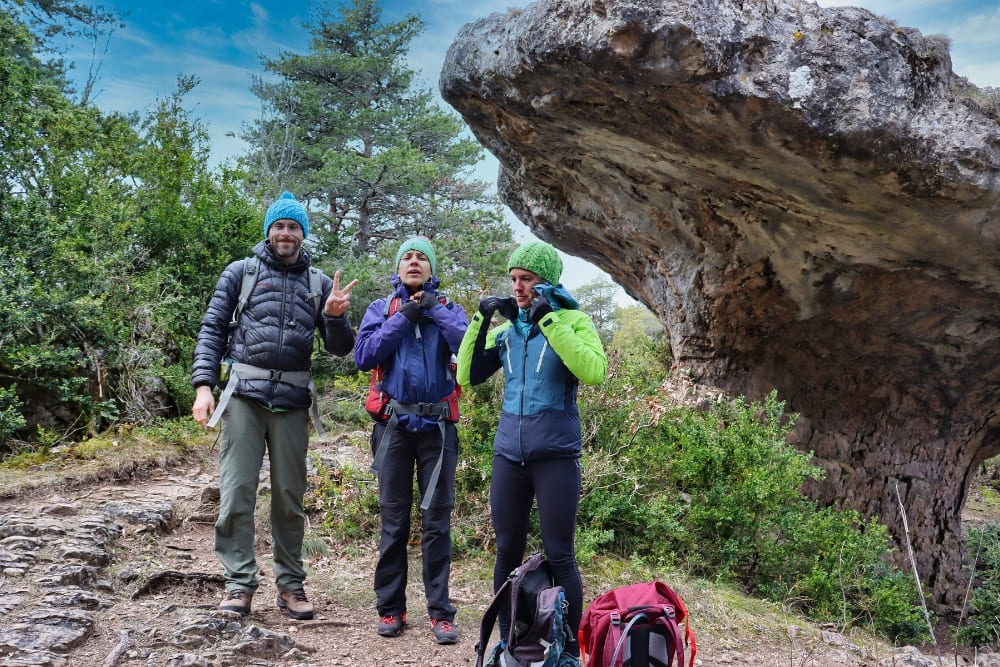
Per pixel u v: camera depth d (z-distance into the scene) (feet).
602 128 20.76
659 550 19.58
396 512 12.84
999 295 25.26
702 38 16.19
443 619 12.75
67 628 11.15
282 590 13.12
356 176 75.87
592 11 16.38
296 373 12.80
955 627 27.12
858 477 31.71
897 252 23.57
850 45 17.72
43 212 27.96
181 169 41.42
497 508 11.31
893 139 18.11
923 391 31.22
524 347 11.28
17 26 35.70
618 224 27.91
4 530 14.61
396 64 85.87
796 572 21.03
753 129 18.15
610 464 19.99
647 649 9.02
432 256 13.15
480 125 24.73
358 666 11.55
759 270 26.12
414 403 12.69
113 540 15.72
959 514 35.27
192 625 11.60
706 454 21.29
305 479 13.16
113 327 27.43
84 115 38.91
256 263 12.98
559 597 9.32
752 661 14.26
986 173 18.78
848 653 15.69
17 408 24.53
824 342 29.27
